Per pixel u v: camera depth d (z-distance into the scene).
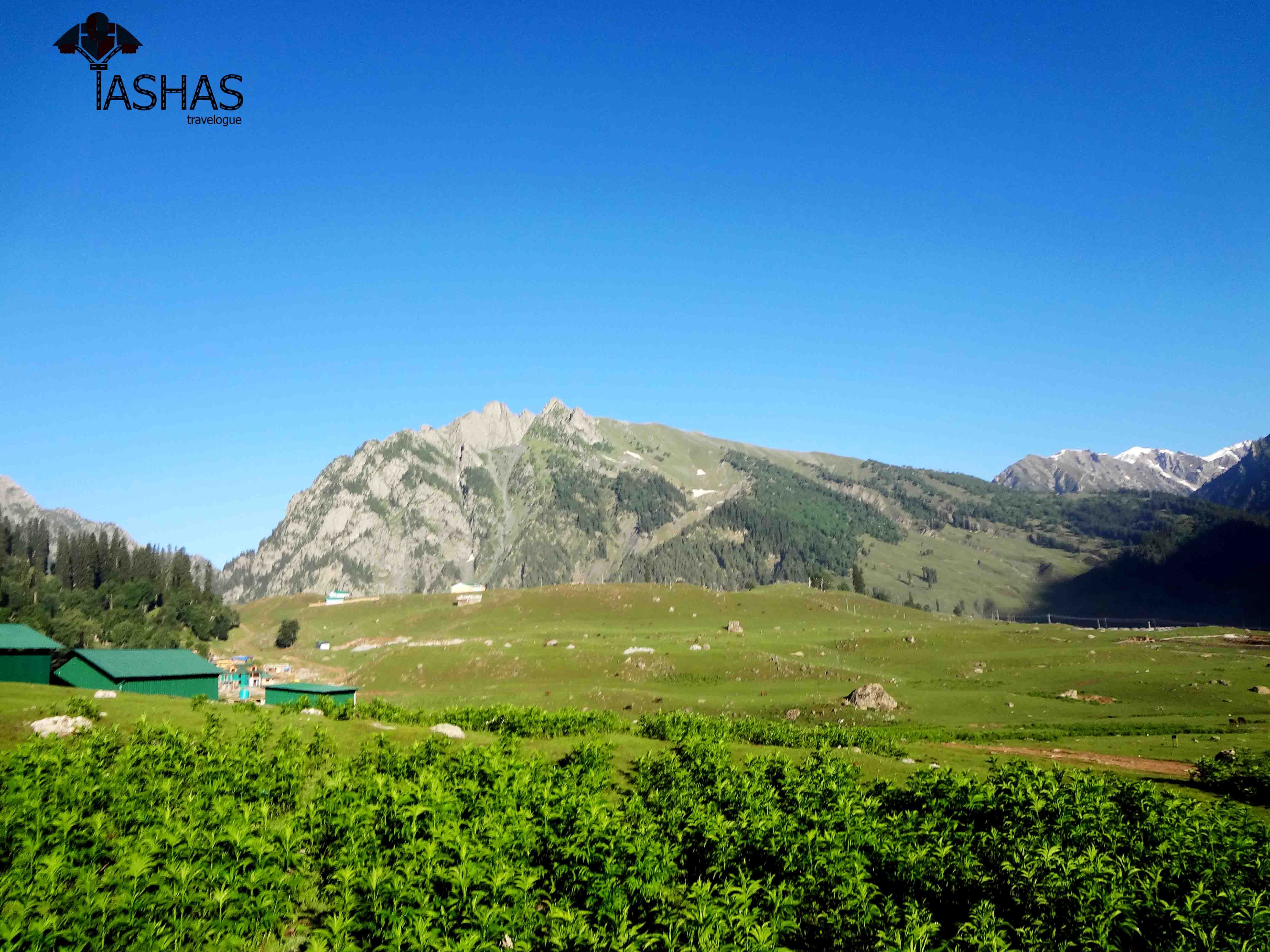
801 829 28.42
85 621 189.50
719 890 24.81
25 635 69.38
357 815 26.84
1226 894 23.02
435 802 28.28
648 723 71.31
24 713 42.50
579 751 45.50
